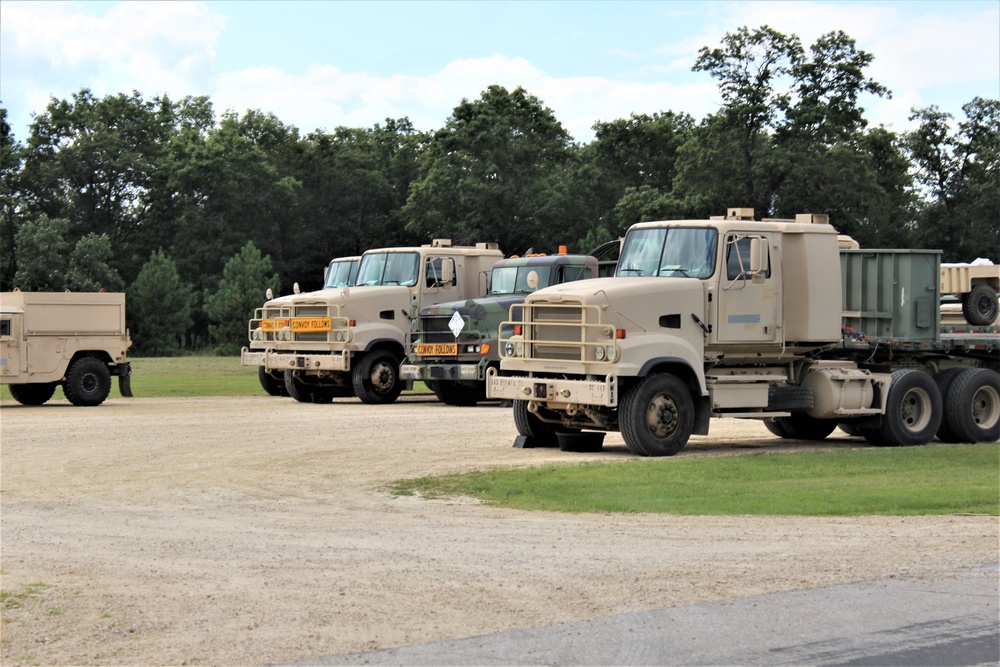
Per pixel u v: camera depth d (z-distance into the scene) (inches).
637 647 282.8
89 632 295.3
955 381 740.0
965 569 362.9
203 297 2962.6
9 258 3051.2
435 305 983.0
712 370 664.4
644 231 681.0
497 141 2746.1
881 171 2618.1
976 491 510.9
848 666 270.7
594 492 510.9
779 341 664.4
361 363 1024.9
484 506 485.4
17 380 984.3
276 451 662.5
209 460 625.6
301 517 460.4
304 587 340.5
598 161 3230.8
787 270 671.1
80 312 1018.7
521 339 655.8
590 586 340.8
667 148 3243.1
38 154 3179.1
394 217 3302.2
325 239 3344.0
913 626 301.3
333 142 3494.1
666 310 633.6
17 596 331.3
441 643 285.1
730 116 2335.1
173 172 3132.4
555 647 282.5
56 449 671.1
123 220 3228.3
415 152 3518.7
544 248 2785.4
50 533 427.5
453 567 366.0
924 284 723.4
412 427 794.2
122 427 789.9
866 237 2394.2
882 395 711.1
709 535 418.3
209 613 312.2
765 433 810.2
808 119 2314.2
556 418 676.7
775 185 2363.4
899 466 593.6
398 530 430.9
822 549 393.1
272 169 3164.4
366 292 1030.4
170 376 1545.3
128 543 407.5
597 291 623.2
